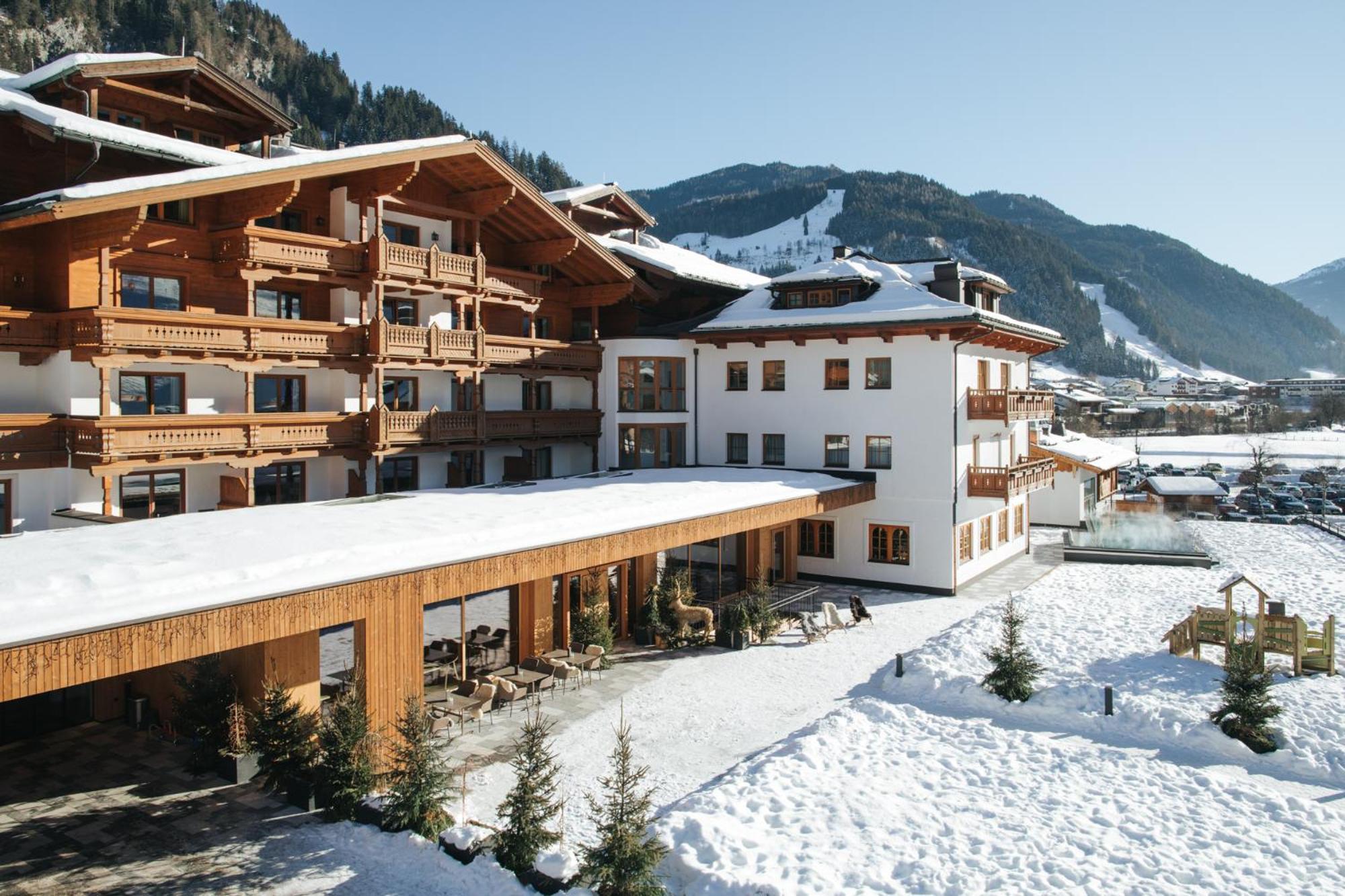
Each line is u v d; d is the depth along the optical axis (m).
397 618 15.42
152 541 15.85
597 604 23.97
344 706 14.44
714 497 25.39
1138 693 19.61
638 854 11.44
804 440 34.41
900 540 32.56
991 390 32.78
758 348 35.31
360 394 28.08
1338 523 50.66
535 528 19.12
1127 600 29.53
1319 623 26.28
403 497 24.20
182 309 24.03
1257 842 13.12
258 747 15.19
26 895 11.76
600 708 19.66
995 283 36.91
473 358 29.97
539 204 31.27
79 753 16.66
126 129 22.45
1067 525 48.00
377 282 27.03
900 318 31.55
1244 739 17.02
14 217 19.14
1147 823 13.76
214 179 21.39
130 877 12.23
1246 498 62.59
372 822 13.73
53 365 22.19
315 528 17.80
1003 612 27.52
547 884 11.77
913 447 32.16
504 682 19.55
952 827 13.67
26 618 11.31
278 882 12.18
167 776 15.61
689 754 17.14
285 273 25.17
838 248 39.88
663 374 36.09
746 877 11.86
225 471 25.03
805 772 15.56
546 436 33.38
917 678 20.97
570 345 34.28
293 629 13.80
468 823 13.31
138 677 18.36
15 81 24.09
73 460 21.47
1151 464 97.44
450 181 30.50
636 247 39.38
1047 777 15.69
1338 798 15.01
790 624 26.94
